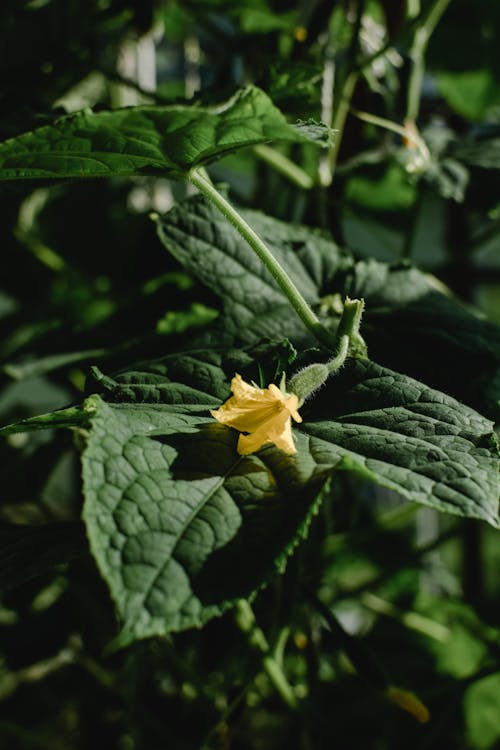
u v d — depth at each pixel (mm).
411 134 592
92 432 354
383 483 352
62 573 550
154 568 323
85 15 672
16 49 666
